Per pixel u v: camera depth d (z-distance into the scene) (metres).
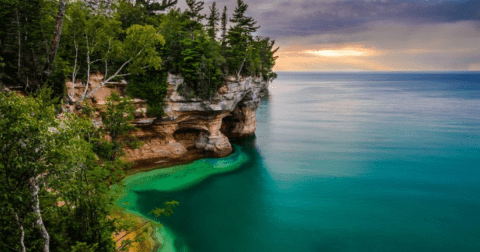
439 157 58.31
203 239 28.11
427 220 33.62
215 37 64.69
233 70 50.97
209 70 45.34
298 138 72.88
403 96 194.25
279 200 37.78
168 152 45.97
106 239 15.68
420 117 107.00
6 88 27.28
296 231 30.53
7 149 10.20
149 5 61.50
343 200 38.44
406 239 29.78
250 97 62.38
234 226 30.84
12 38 29.39
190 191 38.28
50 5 32.19
